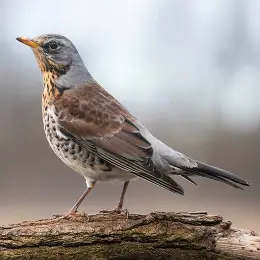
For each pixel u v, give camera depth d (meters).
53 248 12.07
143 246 12.17
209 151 29.17
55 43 14.02
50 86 13.92
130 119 13.49
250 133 29.92
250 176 28.25
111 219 12.26
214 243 12.17
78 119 13.39
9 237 11.98
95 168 13.30
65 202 24.88
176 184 12.42
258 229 20.75
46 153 27.84
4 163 27.28
